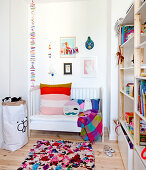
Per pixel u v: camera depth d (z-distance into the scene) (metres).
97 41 2.81
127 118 1.75
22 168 1.52
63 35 2.87
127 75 2.18
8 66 2.12
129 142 1.41
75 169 1.50
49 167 1.53
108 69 2.63
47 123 2.18
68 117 2.22
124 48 2.14
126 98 2.17
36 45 2.94
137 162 1.19
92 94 2.83
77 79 2.89
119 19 2.01
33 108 2.62
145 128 1.34
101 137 2.29
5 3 2.08
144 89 1.11
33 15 2.84
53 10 2.87
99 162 1.64
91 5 2.79
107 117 2.80
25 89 2.41
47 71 2.94
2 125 1.98
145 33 1.31
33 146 2.01
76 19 2.83
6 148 1.93
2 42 2.09
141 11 1.21
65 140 2.22
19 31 2.39
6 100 1.98
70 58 2.88
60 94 2.54
